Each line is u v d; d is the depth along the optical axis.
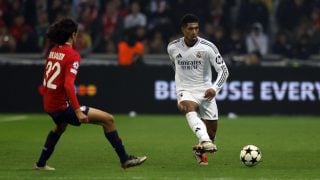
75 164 36.12
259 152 35.41
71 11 82.38
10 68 72.44
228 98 70.81
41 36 77.62
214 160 38.12
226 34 77.06
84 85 71.56
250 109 70.75
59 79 31.89
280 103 70.56
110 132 32.44
